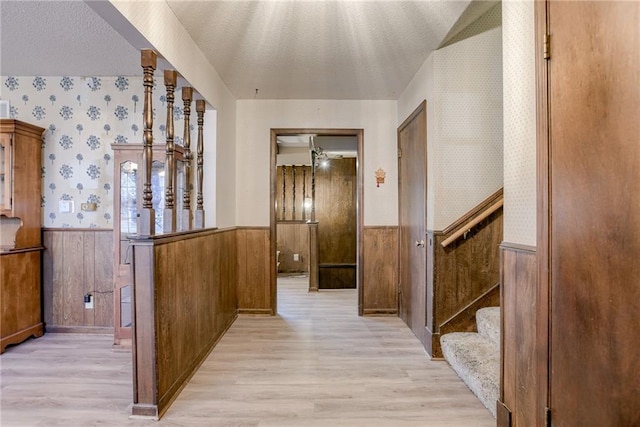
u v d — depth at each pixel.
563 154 1.27
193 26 2.45
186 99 2.74
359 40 2.65
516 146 1.61
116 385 2.33
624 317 1.04
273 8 2.23
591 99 1.15
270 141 4.04
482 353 2.30
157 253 1.99
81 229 3.40
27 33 2.58
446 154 2.80
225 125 3.56
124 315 3.02
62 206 3.42
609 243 1.09
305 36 2.59
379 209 4.05
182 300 2.34
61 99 3.42
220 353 2.87
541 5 1.38
